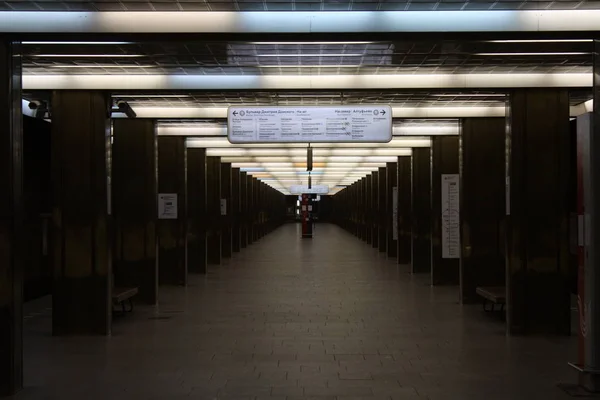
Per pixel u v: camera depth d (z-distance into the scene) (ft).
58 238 32.65
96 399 20.67
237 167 96.27
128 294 37.65
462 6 20.98
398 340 30.32
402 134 50.78
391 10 21.42
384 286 52.75
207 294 47.93
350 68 29.17
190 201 63.87
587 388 21.33
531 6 21.02
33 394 21.34
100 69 29.45
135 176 43.93
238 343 29.68
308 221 143.43
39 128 48.55
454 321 35.76
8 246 22.03
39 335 32.42
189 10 21.29
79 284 32.45
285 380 22.90
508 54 25.48
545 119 32.19
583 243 22.06
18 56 22.62
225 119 41.65
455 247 48.47
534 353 27.45
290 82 30.71
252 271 66.18
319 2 20.38
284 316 37.50
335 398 20.63
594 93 22.20
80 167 32.76
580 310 22.33
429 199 63.41
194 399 20.57
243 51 24.89
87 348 28.89
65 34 21.77
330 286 52.80
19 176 22.70
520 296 31.99
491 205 42.88
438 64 27.99
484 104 39.58
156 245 43.83
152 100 36.78
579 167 22.49
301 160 81.51
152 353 27.61
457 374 23.75
